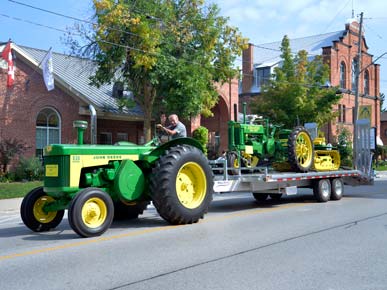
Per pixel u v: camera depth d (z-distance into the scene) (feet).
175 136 33.65
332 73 136.15
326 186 44.39
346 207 39.91
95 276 18.24
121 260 20.76
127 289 16.57
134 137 88.84
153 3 65.00
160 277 18.04
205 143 88.38
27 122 70.13
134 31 61.93
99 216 26.81
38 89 71.41
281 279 17.79
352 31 146.30
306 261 20.57
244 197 50.83
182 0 69.67
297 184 41.96
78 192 26.23
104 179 28.68
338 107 138.72
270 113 101.65
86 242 24.81
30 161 67.10
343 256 21.52
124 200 28.73
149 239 25.50
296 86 100.89
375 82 159.94
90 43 66.74
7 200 50.08
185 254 21.85
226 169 35.65
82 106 75.82
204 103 73.67
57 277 18.21
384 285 17.15
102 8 61.82
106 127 83.20
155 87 68.13
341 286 16.99
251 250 22.68
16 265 20.26
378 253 22.15
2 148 66.03
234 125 42.11
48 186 27.25
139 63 61.87
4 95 67.62
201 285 16.99
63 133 74.38
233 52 73.15
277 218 33.32
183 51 69.21
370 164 52.29
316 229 28.60
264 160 45.06
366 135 52.08
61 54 88.48
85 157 27.45
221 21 71.72
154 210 39.47
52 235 27.71
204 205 31.04
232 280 17.62
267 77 138.41
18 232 29.53
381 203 42.96
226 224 30.58
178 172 29.43
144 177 29.76
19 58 69.26
